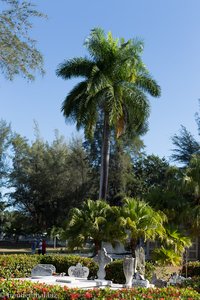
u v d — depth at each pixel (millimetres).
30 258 18844
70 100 29375
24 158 50219
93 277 18141
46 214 49562
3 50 15484
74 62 29594
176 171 28375
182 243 21359
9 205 52531
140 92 29359
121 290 9219
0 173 52469
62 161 49656
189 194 27922
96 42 29562
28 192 49750
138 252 16969
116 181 44969
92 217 18891
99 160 46719
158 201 26406
